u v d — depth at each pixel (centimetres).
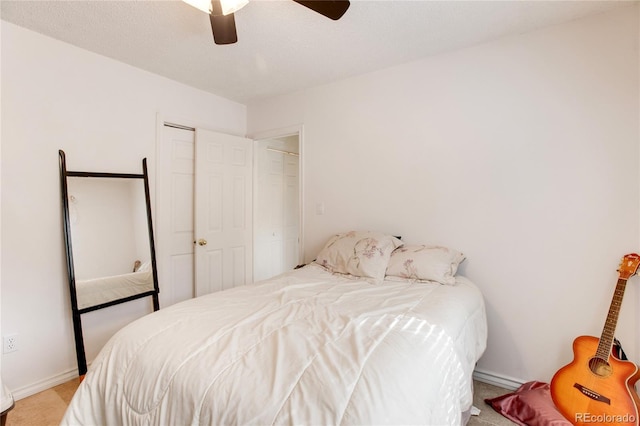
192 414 89
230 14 146
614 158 172
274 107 324
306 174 302
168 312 137
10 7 172
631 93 168
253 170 348
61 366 210
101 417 114
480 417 171
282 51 223
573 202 183
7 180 190
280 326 123
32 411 181
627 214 169
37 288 201
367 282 197
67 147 215
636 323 166
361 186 267
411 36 202
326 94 286
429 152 233
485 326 187
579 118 181
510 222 202
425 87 234
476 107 213
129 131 248
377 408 77
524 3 168
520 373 199
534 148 194
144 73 257
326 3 133
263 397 82
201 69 255
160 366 103
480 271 213
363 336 111
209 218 304
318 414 76
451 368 112
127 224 244
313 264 246
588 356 159
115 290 234
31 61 198
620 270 163
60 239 211
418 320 128
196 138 292
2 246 189
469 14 178
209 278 304
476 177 214
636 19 166
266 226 371
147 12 178
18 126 194
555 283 189
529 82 195
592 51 177
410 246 227
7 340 189
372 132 260
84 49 221
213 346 108
